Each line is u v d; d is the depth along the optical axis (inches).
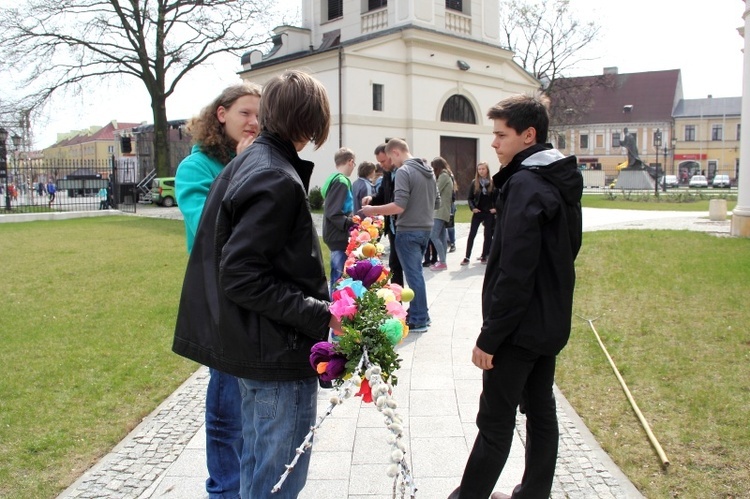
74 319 285.3
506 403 106.8
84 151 3922.2
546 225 103.4
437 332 259.4
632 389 182.1
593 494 126.4
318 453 150.7
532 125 107.2
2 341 249.4
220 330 88.0
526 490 113.1
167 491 132.7
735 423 154.1
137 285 367.6
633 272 361.4
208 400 120.6
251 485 90.8
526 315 102.9
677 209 1000.2
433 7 1051.9
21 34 1109.1
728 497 122.0
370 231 174.9
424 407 179.2
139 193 1347.2
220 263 83.4
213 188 94.6
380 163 319.3
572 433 155.5
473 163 1149.7
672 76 3115.2
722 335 226.4
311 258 88.5
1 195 1552.7
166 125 1244.5
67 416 173.6
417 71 1039.0
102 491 132.3
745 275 332.2
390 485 134.6
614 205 1116.5
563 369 203.2
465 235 615.5
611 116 3105.3
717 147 3075.8
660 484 128.4
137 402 185.2
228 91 120.9
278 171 84.8
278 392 88.2
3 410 177.5
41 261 470.6
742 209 532.4
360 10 1104.8
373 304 84.2
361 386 81.6
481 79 1144.8
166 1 1176.2
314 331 85.3
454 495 118.2
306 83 89.4
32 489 133.0
